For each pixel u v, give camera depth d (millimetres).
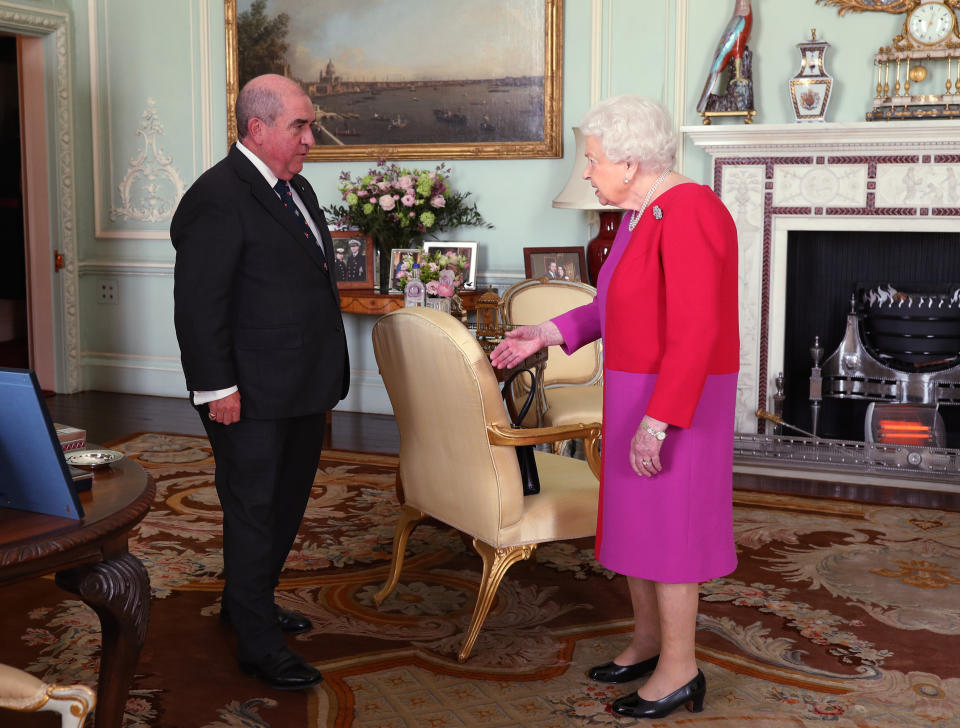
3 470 1752
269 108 2539
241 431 2592
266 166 2619
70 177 6680
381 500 4379
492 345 3820
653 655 2668
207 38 6340
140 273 6711
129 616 1842
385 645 2898
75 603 3191
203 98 6406
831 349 5305
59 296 6742
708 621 3064
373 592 3312
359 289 5641
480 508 2740
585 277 5508
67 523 1692
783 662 2783
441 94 5809
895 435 4840
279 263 2588
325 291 2715
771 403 5070
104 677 1889
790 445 4902
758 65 5094
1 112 7805
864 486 4676
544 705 2537
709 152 4992
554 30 5492
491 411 2637
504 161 5758
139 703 2514
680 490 2332
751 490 4566
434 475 2914
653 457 2246
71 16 6602
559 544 3818
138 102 6578
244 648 2648
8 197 8023
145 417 6086
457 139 5824
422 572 3510
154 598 3240
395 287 5500
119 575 1818
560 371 4527
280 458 2662
